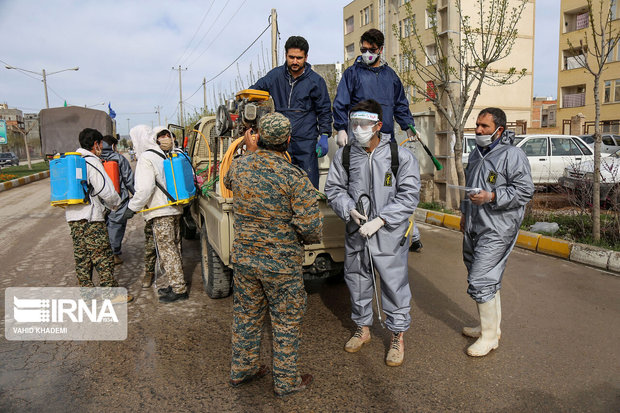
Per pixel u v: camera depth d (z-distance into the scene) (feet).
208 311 14.44
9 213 35.96
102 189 14.25
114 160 19.17
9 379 10.32
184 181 14.87
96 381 10.21
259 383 10.12
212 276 15.05
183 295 15.40
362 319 11.45
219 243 12.86
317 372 10.53
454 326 12.99
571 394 9.45
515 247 21.58
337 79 52.24
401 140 36.50
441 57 28.30
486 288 10.87
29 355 11.50
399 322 10.75
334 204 10.90
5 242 24.79
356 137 10.32
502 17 26.08
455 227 26.30
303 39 13.80
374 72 13.78
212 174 16.43
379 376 10.31
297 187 8.66
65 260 20.61
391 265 10.57
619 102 88.12
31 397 9.56
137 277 18.20
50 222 31.32
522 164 10.41
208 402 9.35
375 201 10.62
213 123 21.66
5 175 69.56
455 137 28.50
